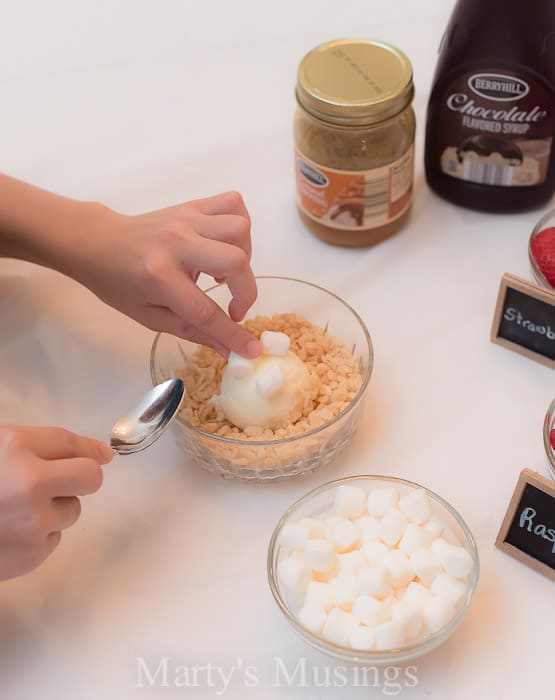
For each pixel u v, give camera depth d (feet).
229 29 3.11
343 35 3.04
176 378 2.19
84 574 2.08
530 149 2.48
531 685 1.94
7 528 1.86
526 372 2.32
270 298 2.34
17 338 2.42
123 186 2.73
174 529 2.14
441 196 2.65
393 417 2.27
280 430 2.16
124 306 2.23
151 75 3.00
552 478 2.09
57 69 3.04
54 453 1.93
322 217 2.52
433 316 2.43
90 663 1.99
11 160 2.80
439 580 1.94
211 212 2.24
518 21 2.31
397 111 2.35
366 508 2.06
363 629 1.88
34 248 2.29
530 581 2.05
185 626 2.02
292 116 2.86
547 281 2.31
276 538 2.01
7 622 2.03
